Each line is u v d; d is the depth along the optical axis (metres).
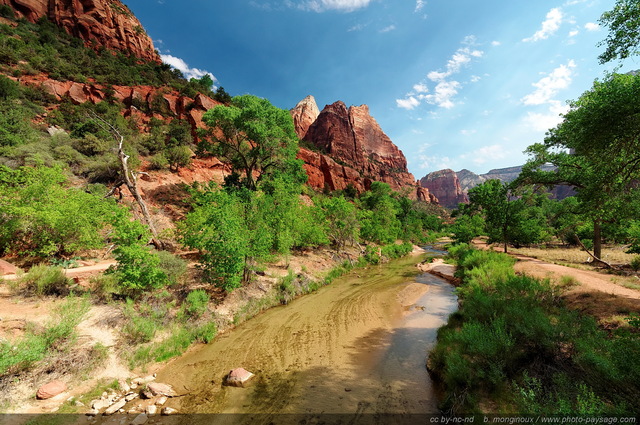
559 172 17.25
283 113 24.50
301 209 22.08
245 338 9.00
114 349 6.78
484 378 5.11
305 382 6.47
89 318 7.33
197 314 9.24
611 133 6.46
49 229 10.80
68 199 11.77
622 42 6.82
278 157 26.42
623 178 8.20
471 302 8.73
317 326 10.11
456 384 5.43
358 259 25.61
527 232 25.27
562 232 26.84
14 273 9.17
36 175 11.93
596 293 8.22
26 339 5.48
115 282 9.01
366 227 31.80
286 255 16.55
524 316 5.85
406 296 14.25
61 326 6.10
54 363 5.60
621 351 3.86
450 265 23.09
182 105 47.34
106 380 5.95
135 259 8.63
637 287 8.87
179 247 16.72
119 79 48.09
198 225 12.50
